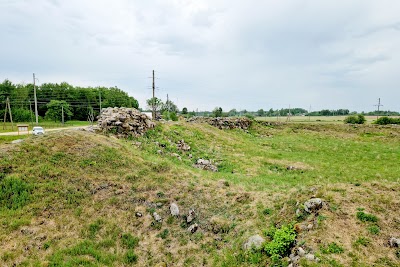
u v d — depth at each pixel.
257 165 21.52
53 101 92.44
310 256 7.65
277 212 10.77
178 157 21.08
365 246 7.85
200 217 11.84
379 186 11.26
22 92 105.00
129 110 25.33
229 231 10.66
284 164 22.00
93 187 13.45
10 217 10.69
